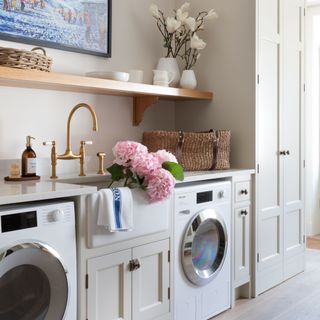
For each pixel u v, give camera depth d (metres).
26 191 1.82
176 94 3.04
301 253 3.79
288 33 3.52
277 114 3.41
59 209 1.85
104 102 3.02
